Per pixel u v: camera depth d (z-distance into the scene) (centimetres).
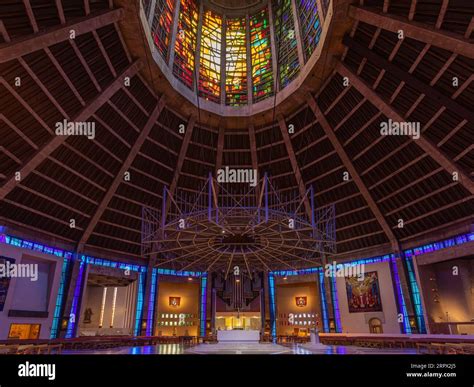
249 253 2094
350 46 2034
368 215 2772
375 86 2131
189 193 2947
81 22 1716
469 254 2242
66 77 1881
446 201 2341
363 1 1803
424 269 2591
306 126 2648
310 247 2111
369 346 1989
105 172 2445
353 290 2892
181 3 2827
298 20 2683
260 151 2892
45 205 2302
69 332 2455
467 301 2483
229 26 3247
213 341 2695
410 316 2527
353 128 2430
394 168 2419
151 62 2205
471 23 1542
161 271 3123
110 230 2752
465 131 1945
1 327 2012
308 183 2847
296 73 2664
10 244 2120
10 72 1678
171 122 2662
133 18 1895
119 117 2319
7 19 1516
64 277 2516
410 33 1720
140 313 2905
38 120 1922
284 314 3647
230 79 3033
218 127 2831
